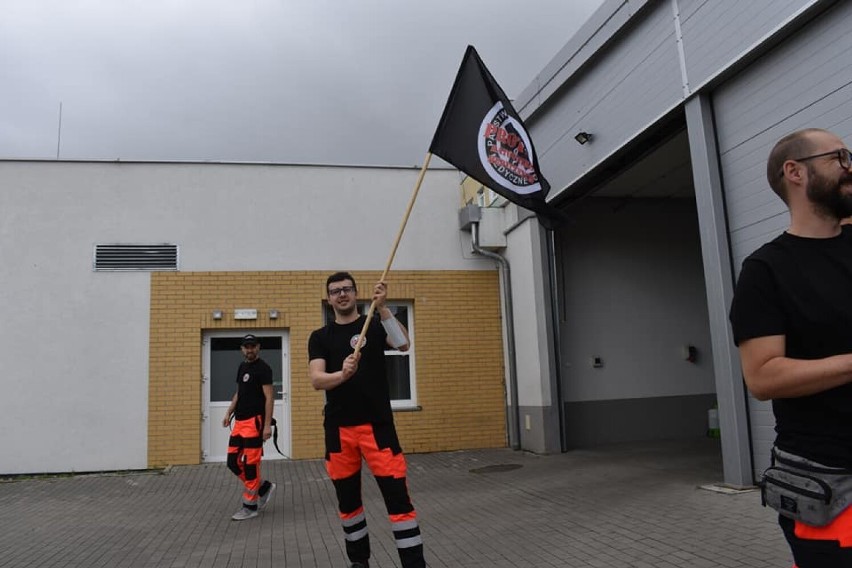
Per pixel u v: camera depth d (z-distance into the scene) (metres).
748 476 7.02
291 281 12.38
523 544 5.91
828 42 5.98
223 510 8.16
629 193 12.66
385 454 4.31
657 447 11.44
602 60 9.47
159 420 11.54
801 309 2.11
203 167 12.40
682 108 7.87
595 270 12.77
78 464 11.22
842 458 2.03
